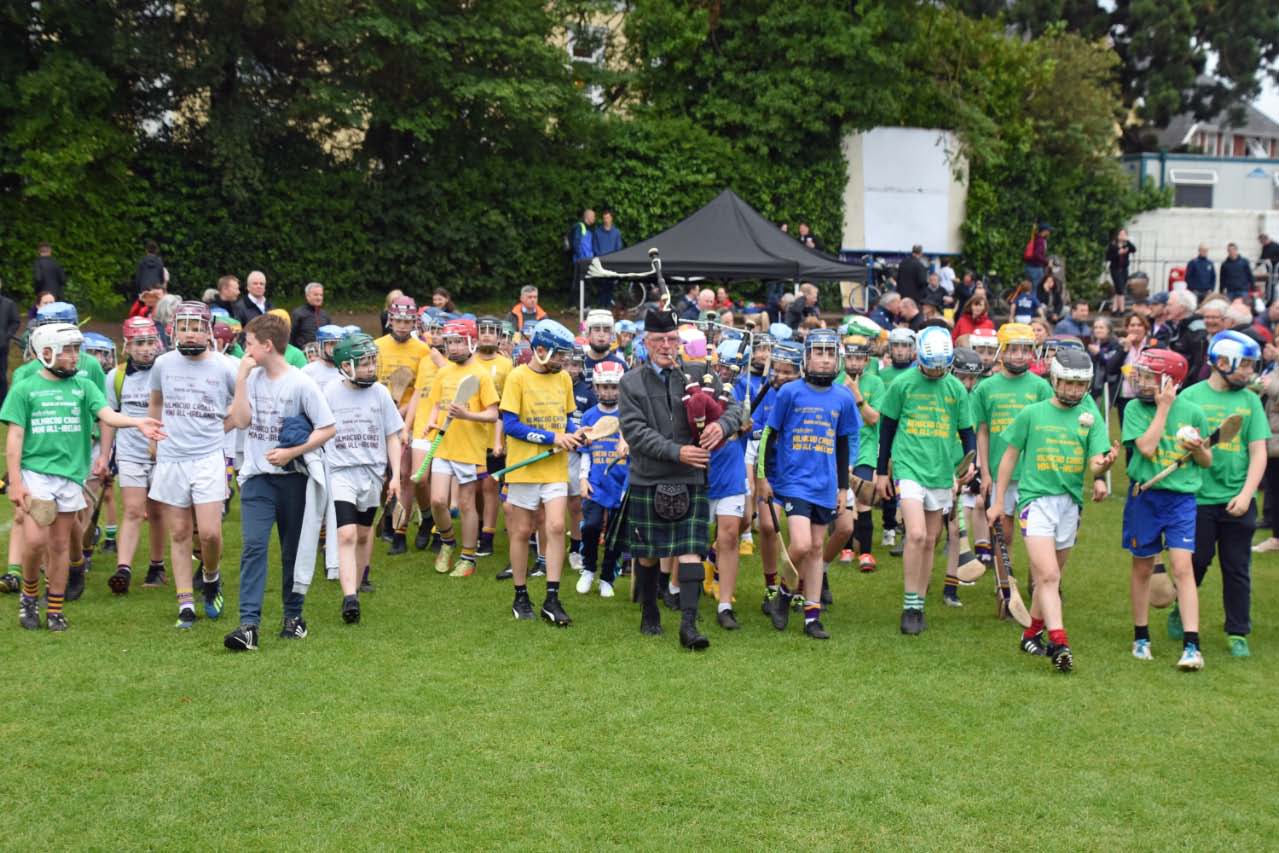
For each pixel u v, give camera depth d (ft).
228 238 88.89
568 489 35.45
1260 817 18.93
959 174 118.21
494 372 36.50
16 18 79.36
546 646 27.45
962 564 33.01
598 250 93.97
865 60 106.11
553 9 98.84
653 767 20.40
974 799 19.38
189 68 84.99
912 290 88.69
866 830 18.25
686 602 27.66
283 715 22.44
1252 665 27.20
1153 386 27.30
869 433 36.32
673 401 27.58
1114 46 168.35
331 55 90.27
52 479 27.50
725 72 106.01
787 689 24.59
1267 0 163.12
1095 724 22.88
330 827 18.02
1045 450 27.17
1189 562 26.84
